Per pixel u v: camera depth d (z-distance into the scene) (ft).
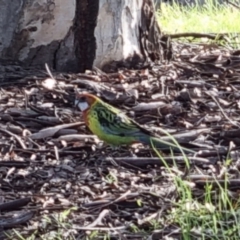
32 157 19.67
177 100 23.44
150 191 17.67
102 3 25.18
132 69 26.11
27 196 17.63
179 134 20.56
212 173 18.67
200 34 30.14
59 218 16.52
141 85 24.30
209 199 16.88
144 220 16.48
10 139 20.61
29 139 20.66
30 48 25.40
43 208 17.06
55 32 25.27
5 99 23.04
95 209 17.10
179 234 15.92
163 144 19.34
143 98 23.50
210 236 15.74
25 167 19.15
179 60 27.53
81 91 23.54
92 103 19.84
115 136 19.62
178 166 19.16
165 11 40.04
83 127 21.33
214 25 36.73
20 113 22.11
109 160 19.39
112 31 25.58
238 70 26.13
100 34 25.48
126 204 17.28
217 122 21.86
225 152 19.71
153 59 26.91
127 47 26.03
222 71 25.86
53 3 24.95
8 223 16.42
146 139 19.45
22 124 21.65
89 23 25.27
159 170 18.99
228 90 24.32
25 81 24.31
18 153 19.93
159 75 25.32
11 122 21.74
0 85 24.14
